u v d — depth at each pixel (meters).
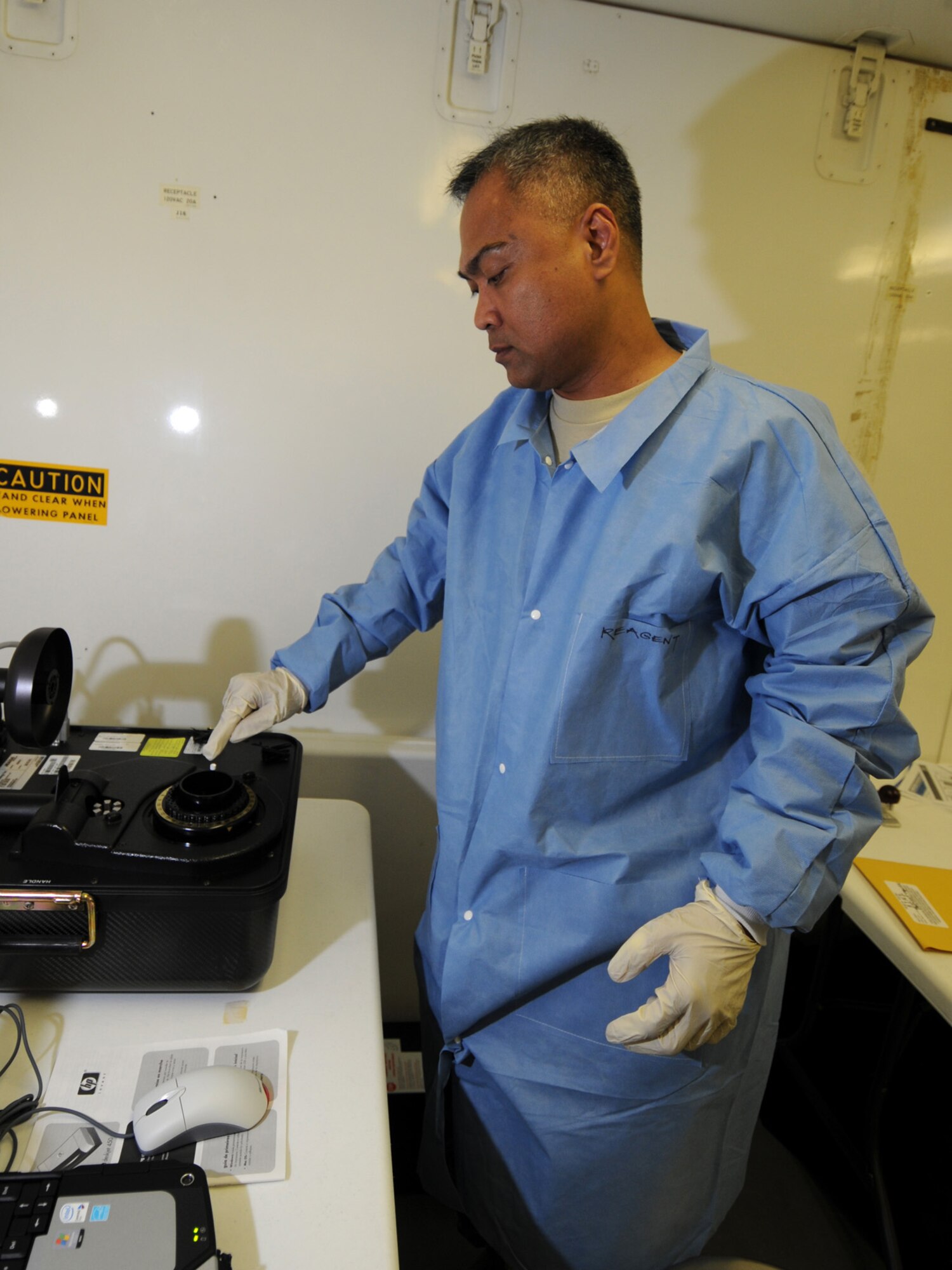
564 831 0.98
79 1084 0.82
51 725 1.04
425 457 1.47
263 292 1.35
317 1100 0.83
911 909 1.21
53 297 1.31
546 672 0.97
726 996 0.88
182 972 0.92
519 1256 1.14
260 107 1.28
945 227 1.49
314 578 1.50
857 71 1.37
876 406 1.55
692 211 1.41
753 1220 1.50
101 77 1.24
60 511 1.40
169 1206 0.68
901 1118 1.73
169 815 0.93
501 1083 1.05
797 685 0.88
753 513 0.90
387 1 1.26
